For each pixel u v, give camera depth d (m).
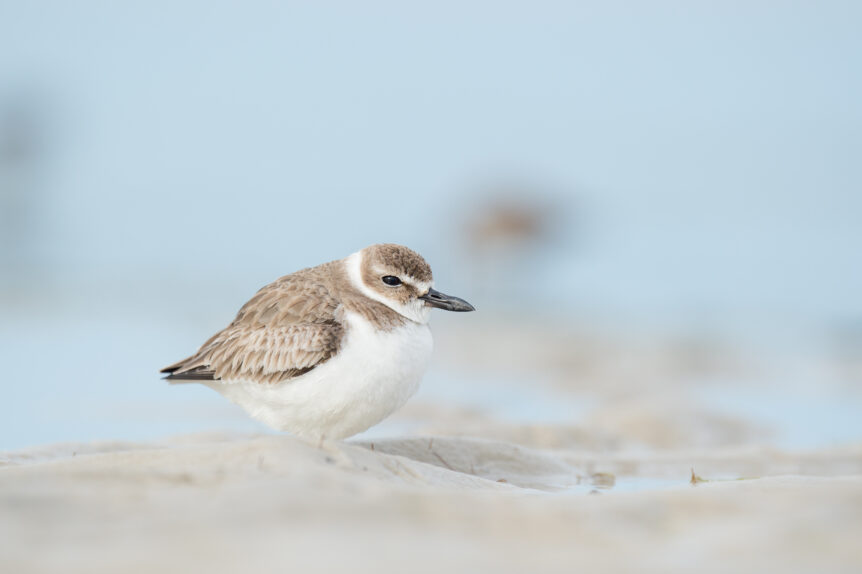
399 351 7.38
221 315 20.64
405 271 7.70
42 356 15.97
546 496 4.45
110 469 4.78
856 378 15.41
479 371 16.14
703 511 4.13
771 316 20.77
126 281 24.58
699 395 14.16
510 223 26.80
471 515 3.93
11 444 10.21
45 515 3.82
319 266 8.14
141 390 13.41
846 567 3.38
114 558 3.29
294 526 3.65
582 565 3.40
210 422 11.40
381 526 3.71
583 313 22.08
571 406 13.12
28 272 25.06
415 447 8.19
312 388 7.27
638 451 9.78
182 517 3.76
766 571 3.36
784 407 13.29
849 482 5.02
